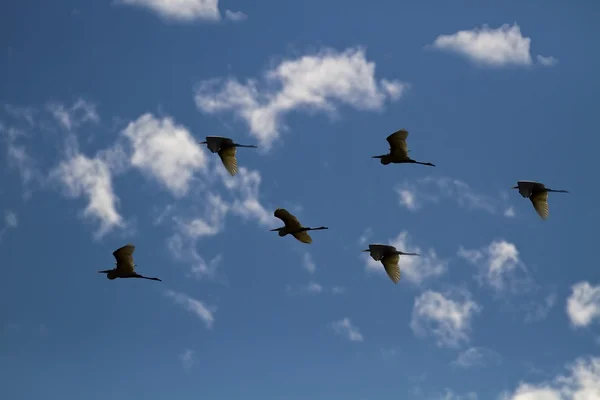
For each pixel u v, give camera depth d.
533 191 50.53
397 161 48.59
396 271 48.38
